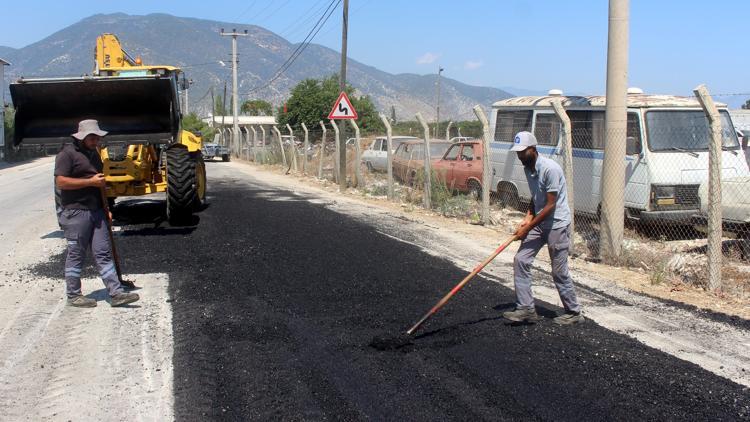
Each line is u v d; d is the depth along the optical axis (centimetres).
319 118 5009
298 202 1426
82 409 397
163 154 1125
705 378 445
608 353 488
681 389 427
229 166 3238
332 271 731
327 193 1695
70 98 969
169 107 1002
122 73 1122
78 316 573
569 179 855
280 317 568
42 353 486
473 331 534
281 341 509
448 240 959
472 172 1389
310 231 993
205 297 628
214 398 410
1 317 571
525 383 433
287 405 400
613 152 800
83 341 511
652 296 653
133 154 1015
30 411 395
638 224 989
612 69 793
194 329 536
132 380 438
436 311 572
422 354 483
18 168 3139
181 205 1033
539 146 1177
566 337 523
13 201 1515
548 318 571
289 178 2283
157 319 563
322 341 509
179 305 602
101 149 998
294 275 712
